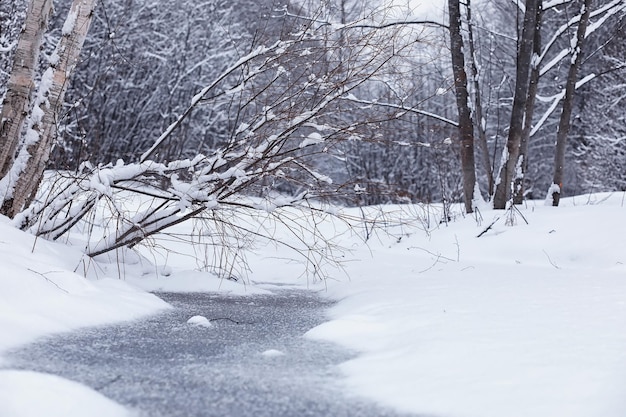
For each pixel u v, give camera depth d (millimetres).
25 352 3150
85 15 6203
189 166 5742
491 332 3422
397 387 2604
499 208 11617
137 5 18203
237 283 6457
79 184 5492
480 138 12688
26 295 3932
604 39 22281
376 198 13758
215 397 2533
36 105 5996
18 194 5855
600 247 8031
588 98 23141
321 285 6605
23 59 6062
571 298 4637
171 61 18562
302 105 6164
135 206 10109
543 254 8477
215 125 18672
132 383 2721
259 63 6727
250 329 4051
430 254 9453
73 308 4055
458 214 11938
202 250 8367
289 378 2807
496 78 22469
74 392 2445
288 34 6219
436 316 3965
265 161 6066
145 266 6371
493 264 8016
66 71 6121
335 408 2391
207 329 4008
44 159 6027
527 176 24125
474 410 2293
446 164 16656
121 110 17094
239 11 19953
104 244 5992
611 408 2229
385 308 4434
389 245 10453
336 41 6102
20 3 11805
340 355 3260
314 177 5926
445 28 12836
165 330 3928
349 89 6059
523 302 4480
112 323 4016
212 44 19000
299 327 4141
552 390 2438
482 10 18984
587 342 3123
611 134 21766
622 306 4191
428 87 20609
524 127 11828
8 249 4754
